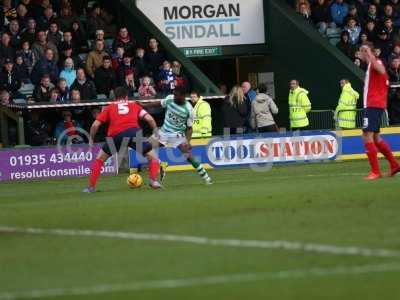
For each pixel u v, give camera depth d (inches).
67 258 990.4
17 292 842.8
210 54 2960.1
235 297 798.5
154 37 2768.2
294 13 2955.2
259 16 2989.7
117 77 2571.4
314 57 2881.4
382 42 2913.4
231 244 1024.2
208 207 1338.6
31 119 2401.6
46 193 1797.5
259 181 1819.6
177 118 1774.1
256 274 877.8
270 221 1175.6
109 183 1994.3
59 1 2723.9
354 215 1198.9
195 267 919.7
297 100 2593.5
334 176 1862.7
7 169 2209.6
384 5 3016.7
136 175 1786.4
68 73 2511.1
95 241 1084.5
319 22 2997.0
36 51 2508.6
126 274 901.8
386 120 2432.3
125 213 1317.7
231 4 2965.1
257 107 2503.7
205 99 2664.9
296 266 903.7
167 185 1830.7
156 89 2628.0
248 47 2982.3
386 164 2180.1
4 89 2453.2
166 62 2625.5
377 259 919.0
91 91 2470.5
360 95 2770.7
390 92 2778.1
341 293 798.5
